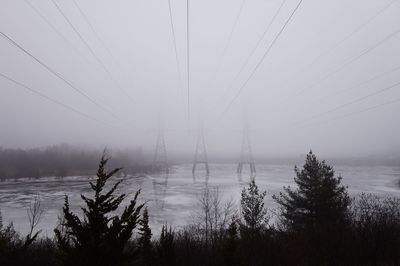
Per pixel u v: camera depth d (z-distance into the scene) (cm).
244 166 19575
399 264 1055
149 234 812
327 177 1953
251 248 1245
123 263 483
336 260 1162
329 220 1831
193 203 5062
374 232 1323
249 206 1895
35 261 1091
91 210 495
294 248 1240
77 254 467
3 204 5203
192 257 1205
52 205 5053
